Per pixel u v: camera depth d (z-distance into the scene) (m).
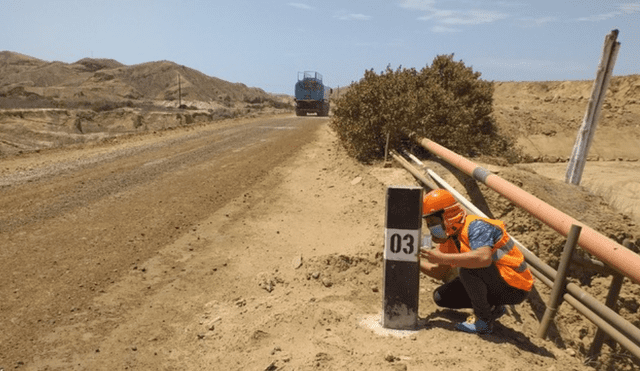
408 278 3.58
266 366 3.14
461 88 13.62
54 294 4.49
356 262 5.29
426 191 8.07
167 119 34.72
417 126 10.64
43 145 17.22
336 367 2.97
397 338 3.47
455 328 3.75
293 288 4.70
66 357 3.50
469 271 3.54
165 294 4.61
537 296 5.30
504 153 13.62
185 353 3.57
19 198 7.82
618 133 23.78
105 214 7.09
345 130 12.41
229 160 12.01
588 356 4.66
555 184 7.86
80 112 29.86
